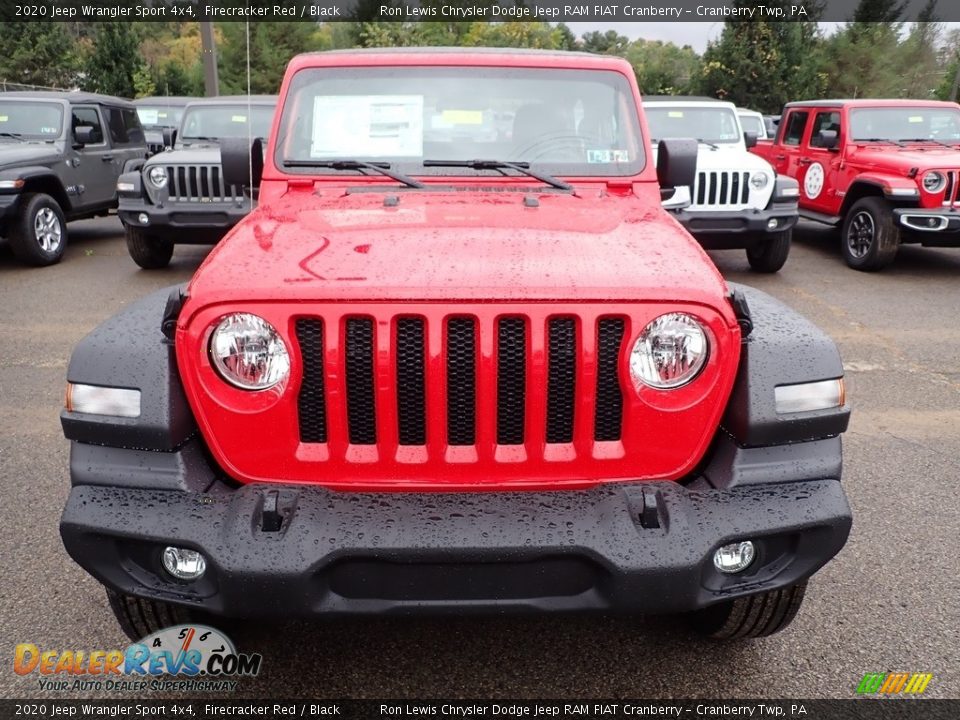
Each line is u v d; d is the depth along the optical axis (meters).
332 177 3.17
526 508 2.06
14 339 6.24
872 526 3.55
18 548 3.28
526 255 2.28
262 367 2.08
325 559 1.97
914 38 41.03
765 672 2.62
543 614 2.08
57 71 28.12
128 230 8.49
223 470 2.20
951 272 9.17
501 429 2.14
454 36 29.36
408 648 2.74
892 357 6.02
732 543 2.06
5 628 2.79
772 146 11.68
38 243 8.89
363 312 2.04
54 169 9.20
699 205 8.14
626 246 2.43
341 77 3.33
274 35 25.53
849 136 9.62
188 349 2.09
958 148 9.37
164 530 2.01
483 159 3.26
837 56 39.41
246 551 1.97
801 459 2.19
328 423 2.10
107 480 2.11
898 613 2.92
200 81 26.88
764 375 2.18
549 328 2.09
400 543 1.98
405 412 2.12
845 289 8.22
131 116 11.43
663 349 2.11
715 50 30.75
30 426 4.57
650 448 2.16
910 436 4.57
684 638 2.79
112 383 2.13
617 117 3.37
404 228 2.53
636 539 2.01
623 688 2.55
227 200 8.10
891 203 8.69
